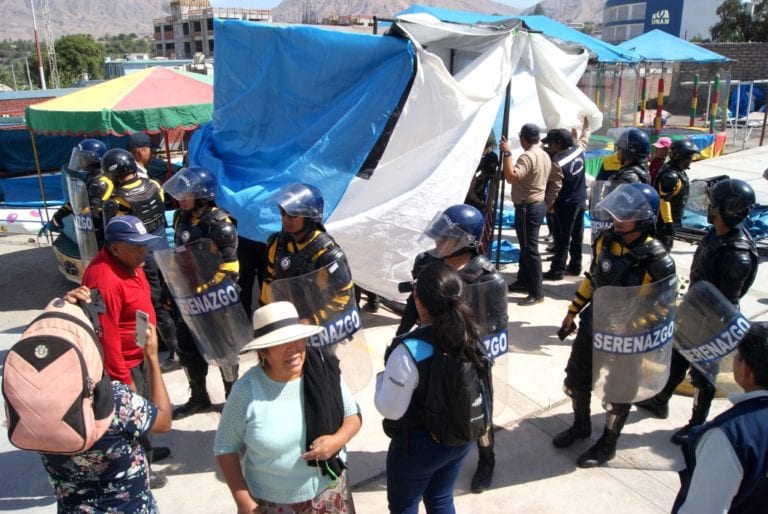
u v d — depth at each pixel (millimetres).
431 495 2969
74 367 2135
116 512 2436
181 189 4328
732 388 3408
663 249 3629
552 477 4047
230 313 4148
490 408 2734
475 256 3613
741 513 2020
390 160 6328
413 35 6949
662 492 3896
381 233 5836
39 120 8844
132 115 8500
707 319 3418
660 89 17969
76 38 86125
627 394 3779
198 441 4453
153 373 2641
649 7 41469
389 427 2768
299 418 2471
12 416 2119
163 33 119188
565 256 7781
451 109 6164
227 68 6938
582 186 7527
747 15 38719
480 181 7098
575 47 10555
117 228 3285
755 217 9602
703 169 15539
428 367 2572
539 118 10594
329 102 6059
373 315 6734
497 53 6602
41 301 7316
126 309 3441
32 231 10039
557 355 5766
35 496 3928
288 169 5668
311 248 3885
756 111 24875
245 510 2439
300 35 6121
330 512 2619
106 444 2330
